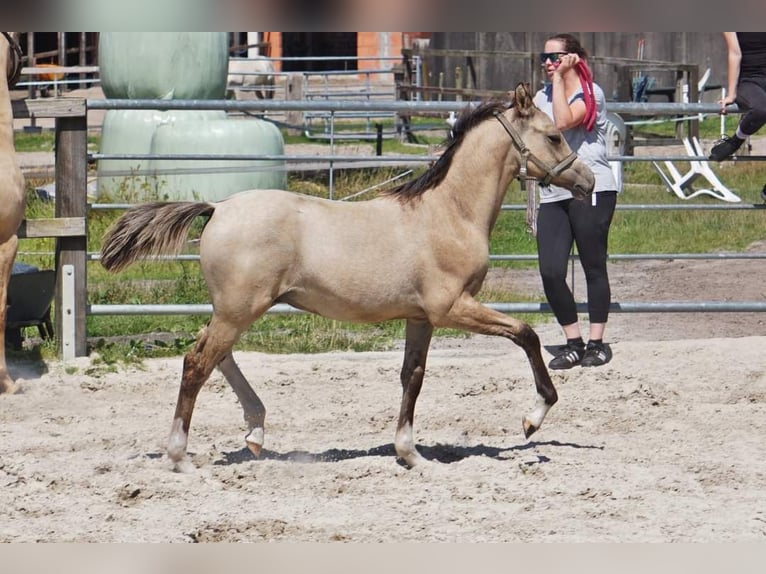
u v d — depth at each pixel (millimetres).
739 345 12672
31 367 11836
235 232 8016
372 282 8195
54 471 8336
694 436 9672
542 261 11797
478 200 8477
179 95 21484
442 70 35438
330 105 12008
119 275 15805
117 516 7379
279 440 9602
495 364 12180
